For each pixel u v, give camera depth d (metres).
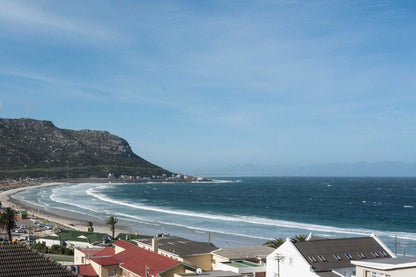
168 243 66.75
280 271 52.50
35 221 144.25
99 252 62.81
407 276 38.59
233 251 62.59
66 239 101.44
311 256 50.78
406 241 117.94
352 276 47.56
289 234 130.38
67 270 28.45
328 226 151.88
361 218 179.38
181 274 42.53
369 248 54.66
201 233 131.62
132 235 106.81
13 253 28.36
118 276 49.75
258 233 132.38
